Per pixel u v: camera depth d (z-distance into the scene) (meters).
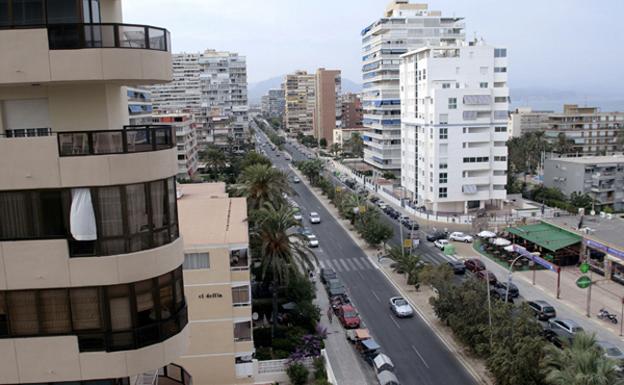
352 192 119.44
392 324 53.66
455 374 43.22
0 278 14.81
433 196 102.31
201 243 38.03
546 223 79.69
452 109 99.56
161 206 15.96
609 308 55.75
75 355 15.23
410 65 112.25
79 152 14.72
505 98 100.06
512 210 101.56
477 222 87.88
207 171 146.38
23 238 14.79
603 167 111.00
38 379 15.30
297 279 54.12
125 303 15.37
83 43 14.57
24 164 14.52
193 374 39.34
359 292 63.19
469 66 101.00
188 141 130.62
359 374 43.75
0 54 14.31
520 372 36.12
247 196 64.50
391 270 70.62
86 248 14.98
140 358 15.57
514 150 144.50
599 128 157.38
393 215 102.19
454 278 65.69
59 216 14.83
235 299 38.91
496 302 45.72
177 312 16.64
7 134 16.34
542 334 47.25
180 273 16.98
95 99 16.38
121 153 14.84
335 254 79.12
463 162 101.44
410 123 113.00
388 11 151.50
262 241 48.94
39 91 16.17
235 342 39.38
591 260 67.88
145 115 114.81
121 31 14.97
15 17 14.54
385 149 144.62
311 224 98.81
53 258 14.81
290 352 44.53
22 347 15.12
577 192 109.88
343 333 51.75
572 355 30.53
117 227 15.06
